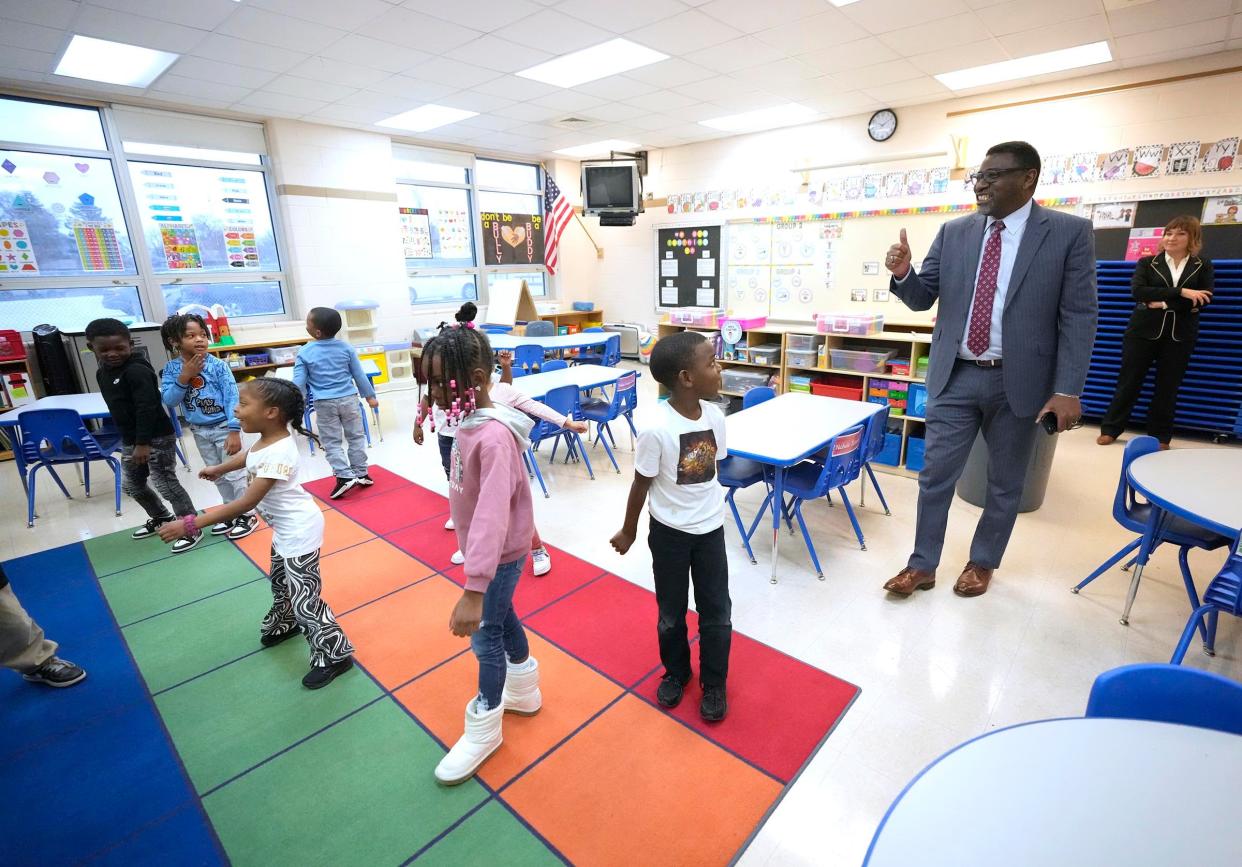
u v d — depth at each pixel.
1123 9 3.52
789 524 3.26
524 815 1.56
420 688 2.06
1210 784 0.80
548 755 1.75
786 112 6.00
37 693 2.07
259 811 1.59
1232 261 4.38
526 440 1.62
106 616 2.53
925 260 2.59
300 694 2.04
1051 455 3.39
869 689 2.01
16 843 1.51
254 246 6.12
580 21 3.69
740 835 1.49
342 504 3.68
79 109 5.00
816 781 1.66
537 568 2.78
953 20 3.70
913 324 5.82
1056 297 2.20
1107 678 1.02
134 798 1.64
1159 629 2.32
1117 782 0.80
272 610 2.28
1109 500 3.58
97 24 3.52
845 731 1.83
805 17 3.65
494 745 1.72
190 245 5.72
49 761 1.77
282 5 3.36
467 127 6.52
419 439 3.16
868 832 1.51
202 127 5.60
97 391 4.86
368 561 2.96
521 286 7.50
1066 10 3.54
